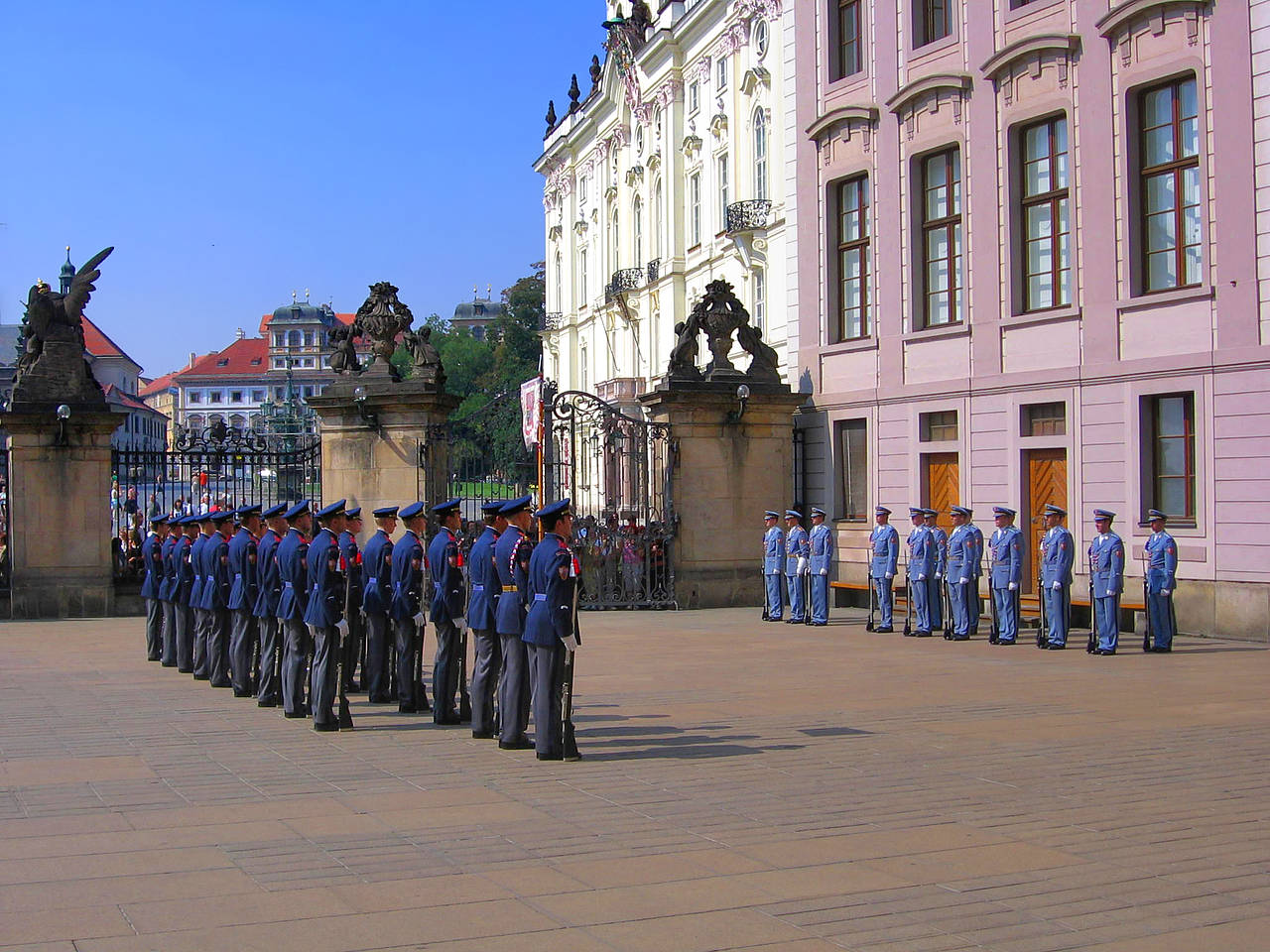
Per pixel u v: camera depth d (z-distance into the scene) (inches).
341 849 368.2
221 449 1214.9
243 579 680.4
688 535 1199.6
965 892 325.1
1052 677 730.2
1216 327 896.3
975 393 1076.5
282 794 440.8
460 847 370.0
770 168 1867.6
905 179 1151.0
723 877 339.0
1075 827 389.1
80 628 1074.7
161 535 853.2
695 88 2210.9
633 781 458.6
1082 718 588.7
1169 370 921.5
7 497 1144.2
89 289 1170.0
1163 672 746.2
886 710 615.5
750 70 1923.0
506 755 514.0
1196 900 317.1
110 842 376.5
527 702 527.5
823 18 1250.6
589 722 586.6
